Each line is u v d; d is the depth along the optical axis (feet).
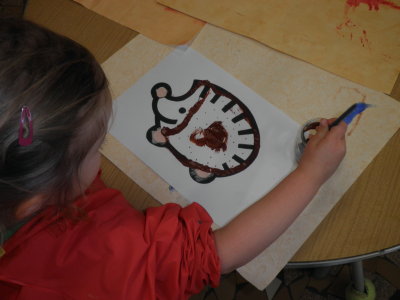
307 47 1.93
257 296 3.37
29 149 1.08
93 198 1.62
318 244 1.56
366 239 1.54
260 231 1.56
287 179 1.64
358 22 1.95
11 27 1.10
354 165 1.68
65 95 1.08
